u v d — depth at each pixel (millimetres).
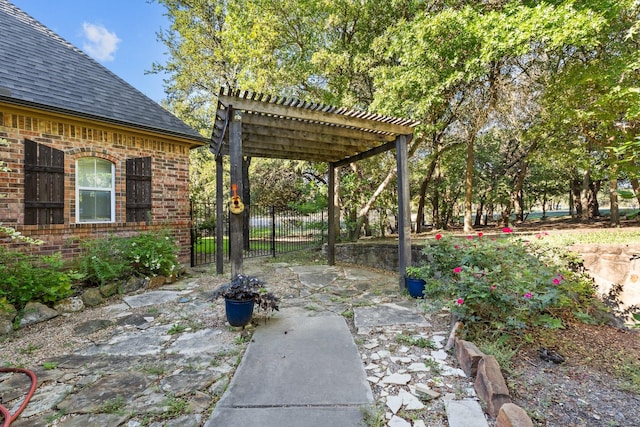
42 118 5438
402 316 3736
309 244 11359
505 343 2863
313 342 3027
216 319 3762
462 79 6457
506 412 1725
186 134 7188
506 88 7242
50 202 5492
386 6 8430
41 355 2877
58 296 4020
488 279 2984
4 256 4027
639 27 4539
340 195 10219
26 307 3705
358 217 9719
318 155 6840
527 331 3146
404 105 6695
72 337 3297
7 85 5098
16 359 2803
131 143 6594
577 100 6523
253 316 3828
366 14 8547
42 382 2402
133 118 6586
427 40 6254
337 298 4641
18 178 5156
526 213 24391
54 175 5559
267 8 8812
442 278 3801
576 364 2627
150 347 3012
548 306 3547
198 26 10852
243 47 9000
